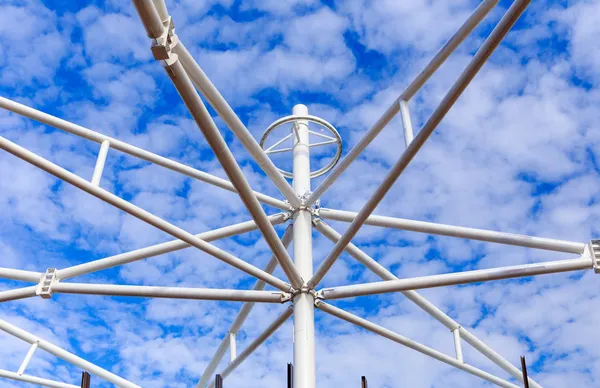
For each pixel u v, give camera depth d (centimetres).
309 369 1523
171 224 1481
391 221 1719
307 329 1559
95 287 1605
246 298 1600
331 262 1546
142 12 958
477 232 1677
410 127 1483
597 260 1491
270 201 1784
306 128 1956
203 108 1120
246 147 1491
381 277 1844
